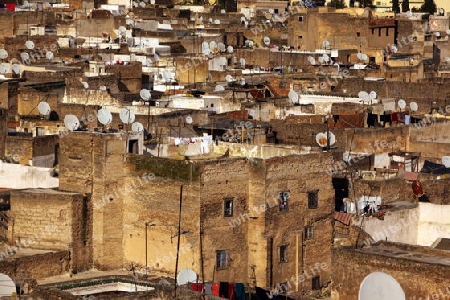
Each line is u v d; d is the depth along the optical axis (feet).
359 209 355.36
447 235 345.31
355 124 457.27
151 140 363.35
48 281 324.60
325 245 344.69
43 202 335.67
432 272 269.64
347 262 279.08
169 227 330.95
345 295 279.49
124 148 336.49
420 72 609.83
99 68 541.75
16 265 323.98
